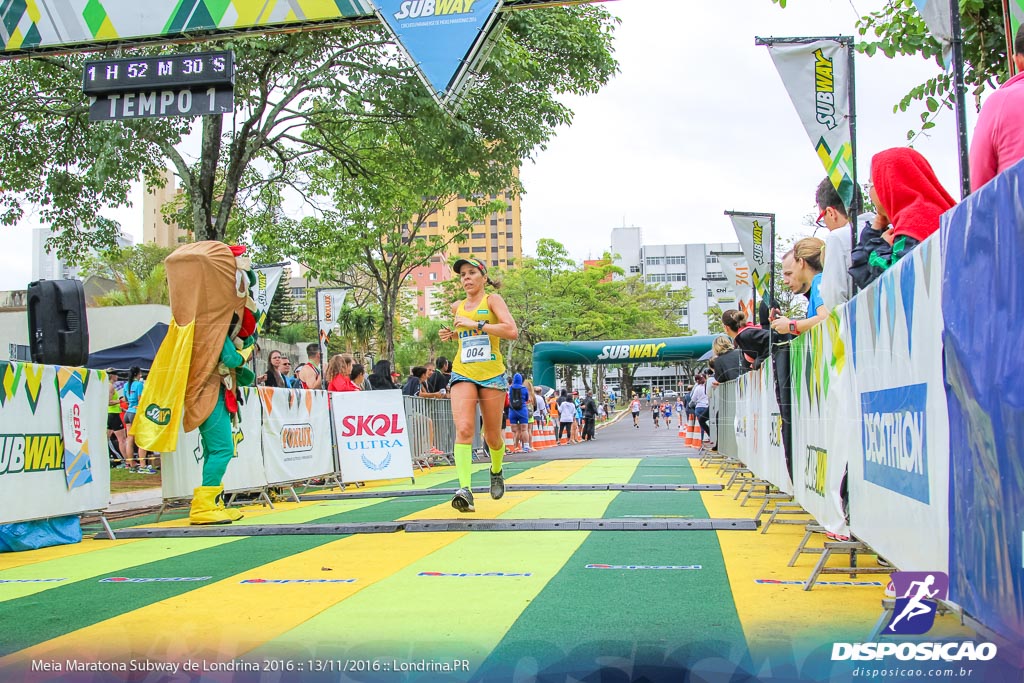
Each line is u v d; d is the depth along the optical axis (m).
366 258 26.22
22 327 24.48
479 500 7.91
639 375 122.50
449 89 7.84
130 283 40.62
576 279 46.09
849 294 4.93
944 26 4.05
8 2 8.43
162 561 4.90
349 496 9.02
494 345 6.74
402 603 3.45
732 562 4.30
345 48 14.40
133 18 8.29
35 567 4.88
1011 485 2.13
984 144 3.46
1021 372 2.05
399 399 11.31
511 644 2.77
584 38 16.44
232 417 6.90
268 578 4.15
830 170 6.36
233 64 7.94
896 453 3.13
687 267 110.62
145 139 14.61
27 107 14.70
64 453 6.00
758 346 7.81
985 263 2.26
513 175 17.23
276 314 56.62
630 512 6.70
